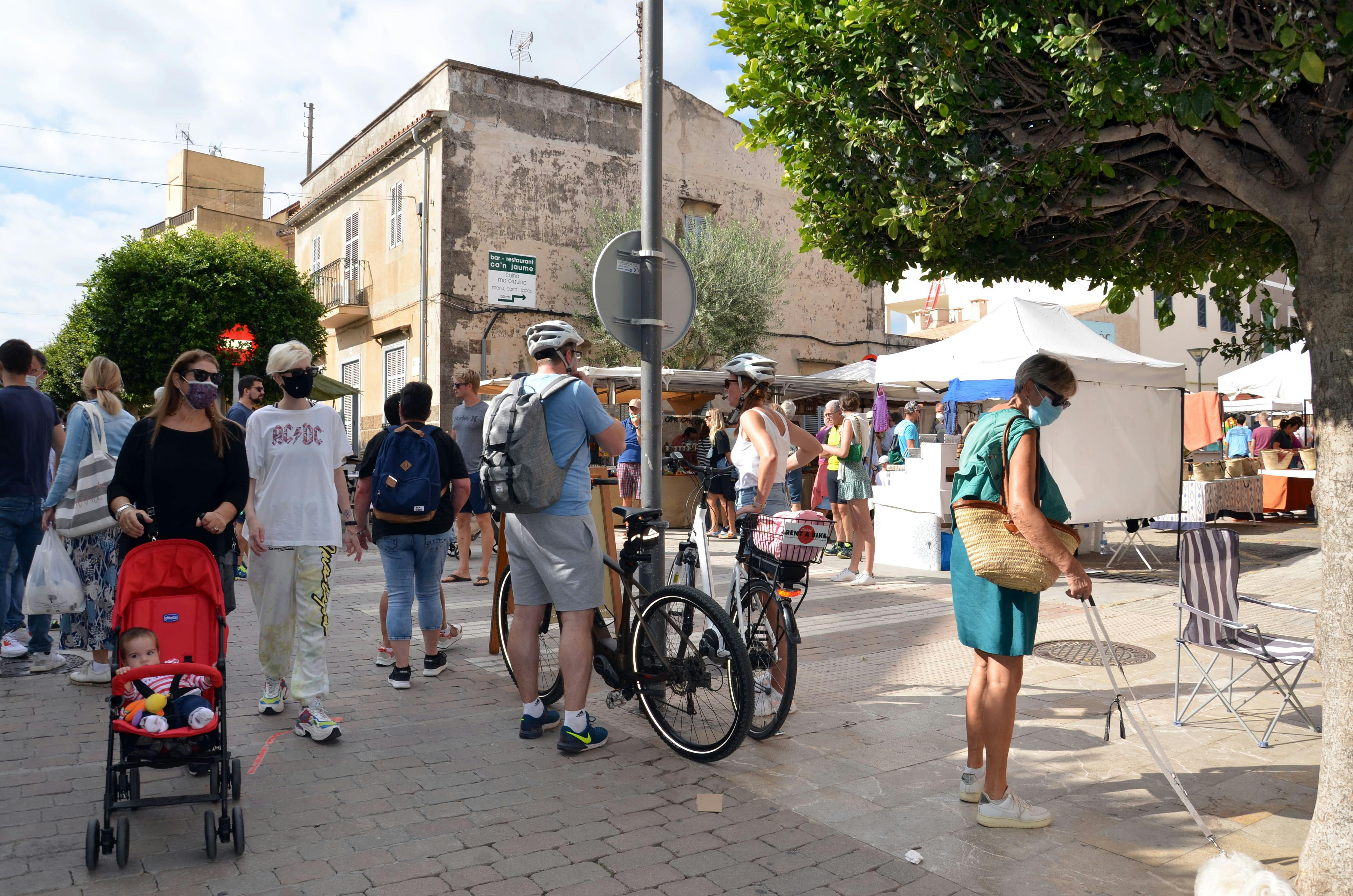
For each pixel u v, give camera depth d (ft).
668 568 30.94
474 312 63.46
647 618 15.08
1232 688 18.69
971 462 12.16
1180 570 16.16
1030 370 11.84
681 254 18.37
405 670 18.21
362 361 74.84
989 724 11.96
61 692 17.69
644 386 17.66
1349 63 9.43
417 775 13.52
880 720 16.55
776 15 12.14
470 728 15.83
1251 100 9.73
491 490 14.33
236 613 25.55
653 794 13.01
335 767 13.83
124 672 10.66
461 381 30.48
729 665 14.02
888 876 10.56
